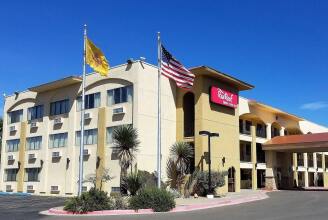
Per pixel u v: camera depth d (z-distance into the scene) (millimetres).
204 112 36812
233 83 40656
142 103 35125
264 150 49438
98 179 35938
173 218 18484
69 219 18922
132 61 35812
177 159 35594
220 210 22516
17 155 46750
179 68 27297
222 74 37906
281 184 51188
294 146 46312
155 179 33812
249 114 46188
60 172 40875
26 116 46625
